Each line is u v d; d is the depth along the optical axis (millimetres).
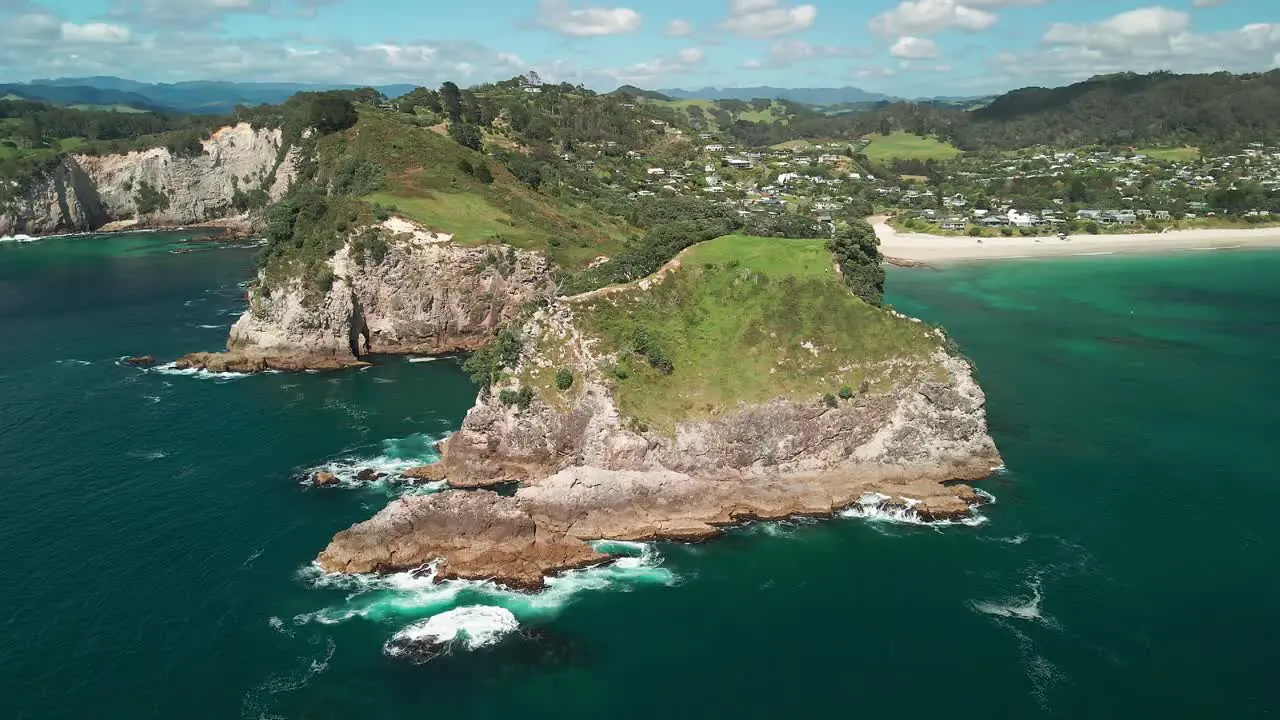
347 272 126500
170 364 120562
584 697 53375
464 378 115812
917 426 81250
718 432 78812
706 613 61844
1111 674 54531
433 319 131250
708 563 68500
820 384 81875
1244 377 113625
